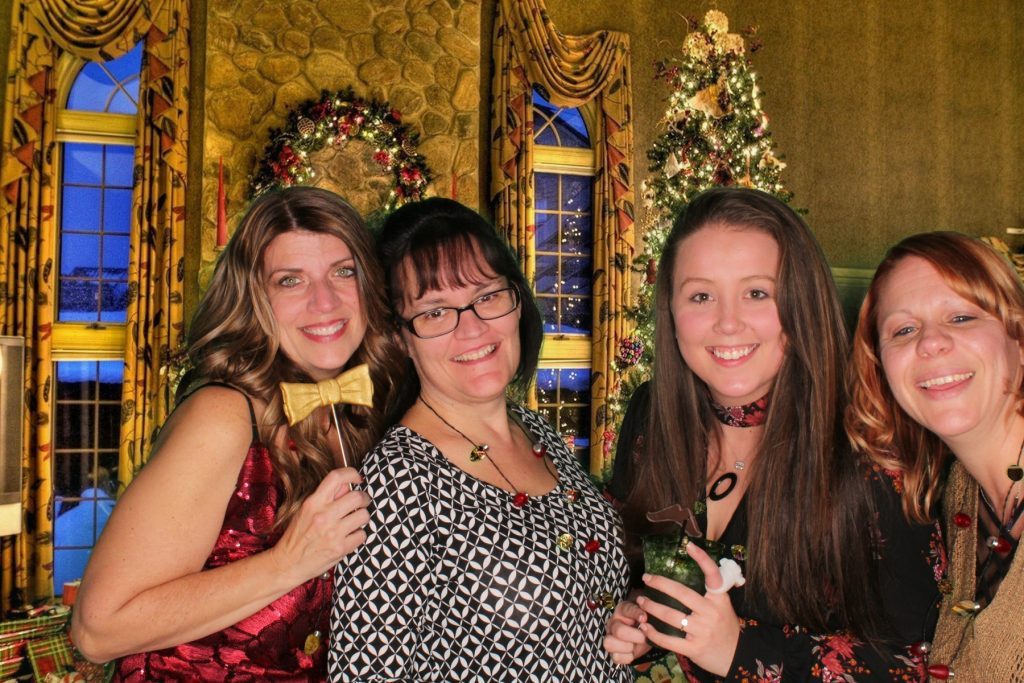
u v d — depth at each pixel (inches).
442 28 268.1
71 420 253.6
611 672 63.1
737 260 60.5
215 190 245.6
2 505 132.4
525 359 71.0
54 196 243.6
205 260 244.5
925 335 54.1
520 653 57.2
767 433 62.1
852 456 59.4
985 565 55.3
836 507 58.4
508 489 61.9
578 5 296.4
